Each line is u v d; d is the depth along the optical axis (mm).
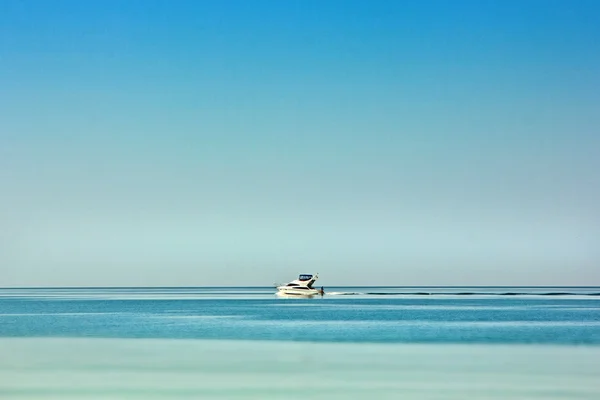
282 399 43000
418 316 112062
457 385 46781
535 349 63719
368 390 45375
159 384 47719
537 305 157750
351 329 85312
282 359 58031
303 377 49969
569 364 54844
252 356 59812
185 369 53406
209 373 51625
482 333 78812
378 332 80875
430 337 74750
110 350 64125
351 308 142750
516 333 78625
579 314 116375
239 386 46812
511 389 45406
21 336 77375
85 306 164250
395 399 42875
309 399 43000
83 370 53000
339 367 54000
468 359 57594
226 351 63219
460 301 189125
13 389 46125
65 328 88750
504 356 59219
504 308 140250
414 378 49281
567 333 78438
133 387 46656
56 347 66562
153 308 150000
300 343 69500
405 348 64938
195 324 95250
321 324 94312
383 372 51688
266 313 123500
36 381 48844
